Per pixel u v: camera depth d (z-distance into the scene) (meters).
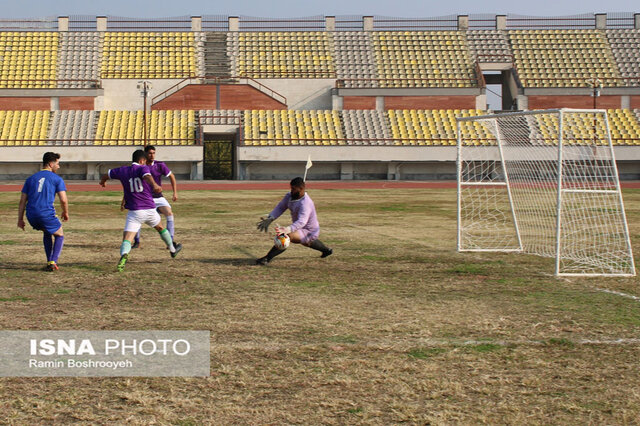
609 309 6.91
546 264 10.05
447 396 4.39
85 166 42.75
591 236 13.80
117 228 14.60
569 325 6.22
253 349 5.41
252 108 46.94
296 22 54.25
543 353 5.34
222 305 6.95
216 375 4.79
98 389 4.52
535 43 53.66
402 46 53.38
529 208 20.77
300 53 52.03
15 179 42.53
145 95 40.66
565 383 4.65
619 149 42.91
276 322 6.25
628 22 55.41
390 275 8.88
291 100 49.12
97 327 6.05
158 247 11.54
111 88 47.25
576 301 7.31
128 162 42.53
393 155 43.78
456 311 6.77
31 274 8.76
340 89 48.00
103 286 7.96
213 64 50.19
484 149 43.88
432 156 43.81
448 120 46.91
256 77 48.94
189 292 7.63
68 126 43.97
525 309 6.89
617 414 4.10
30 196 8.97
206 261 9.98
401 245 12.02
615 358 5.21
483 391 4.49
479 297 7.48
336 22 54.59
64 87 46.84
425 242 12.48
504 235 13.84
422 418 4.04
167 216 11.21
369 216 18.17
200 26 53.25
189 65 49.94
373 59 51.97
